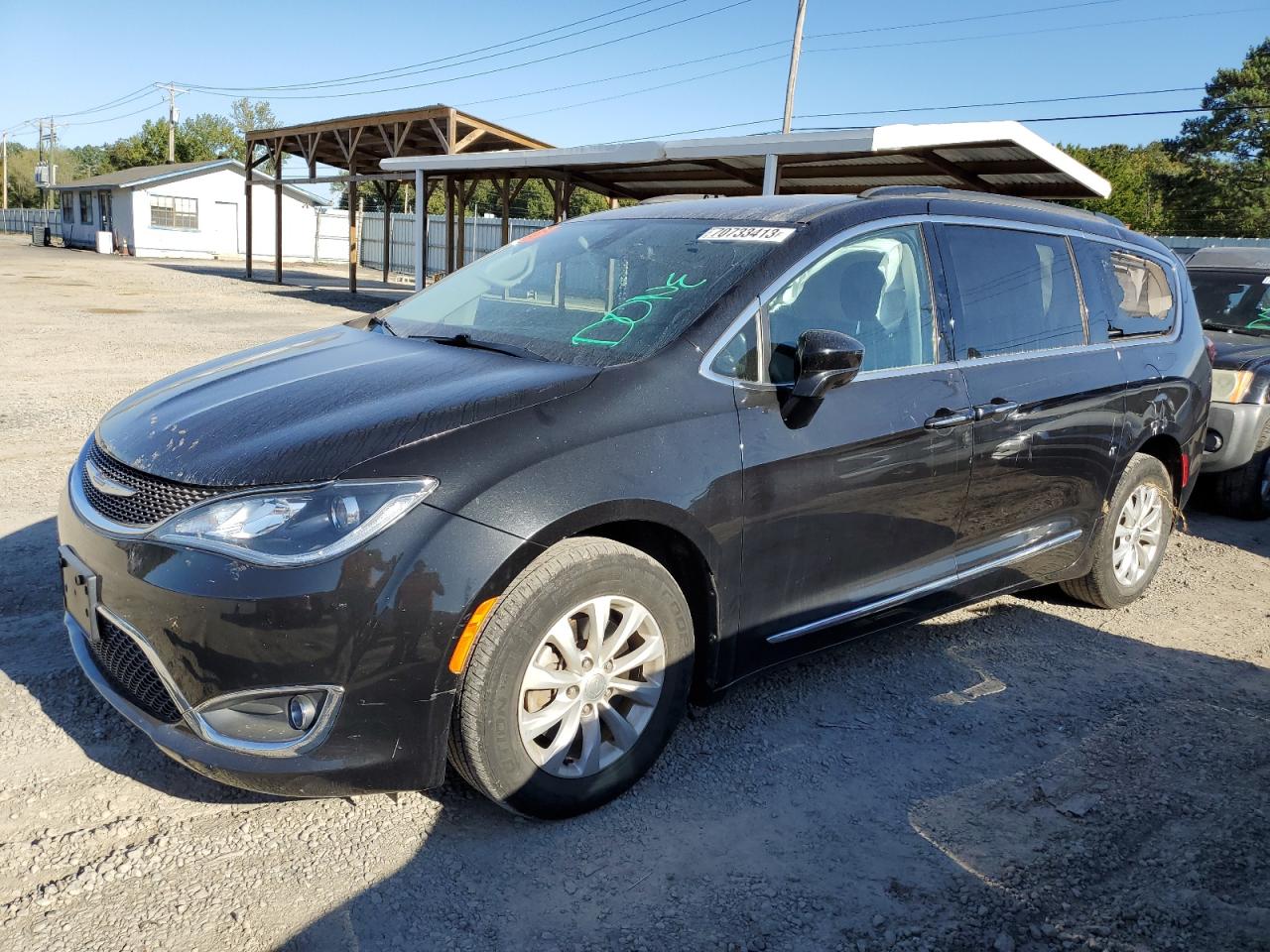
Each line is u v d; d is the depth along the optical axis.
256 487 2.44
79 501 2.79
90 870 2.49
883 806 3.00
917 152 13.44
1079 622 4.68
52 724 3.15
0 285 21.78
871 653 4.16
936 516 3.59
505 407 2.68
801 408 3.10
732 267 3.26
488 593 2.49
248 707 2.45
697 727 3.42
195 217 43.53
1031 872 2.72
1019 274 4.02
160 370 10.59
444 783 2.96
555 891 2.53
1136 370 4.46
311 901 2.44
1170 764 3.35
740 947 2.37
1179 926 2.52
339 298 23.72
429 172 21.53
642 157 15.25
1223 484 6.78
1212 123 48.94
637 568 2.78
